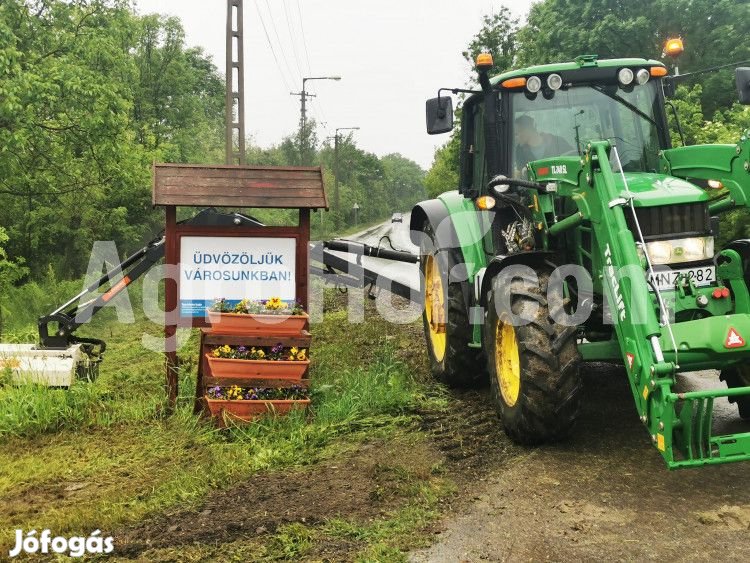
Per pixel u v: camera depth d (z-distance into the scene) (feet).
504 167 21.38
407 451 18.30
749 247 17.58
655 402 14.55
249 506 15.39
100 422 21.47
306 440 19.33
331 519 14.51
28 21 47.42
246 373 20.92
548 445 18.12
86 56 48.88
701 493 15.24
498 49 95.14
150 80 94.22
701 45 69.36
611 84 21.50
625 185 16.98
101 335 39.32
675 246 17.03
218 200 21.77
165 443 19.70
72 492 16.74
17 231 55.31
